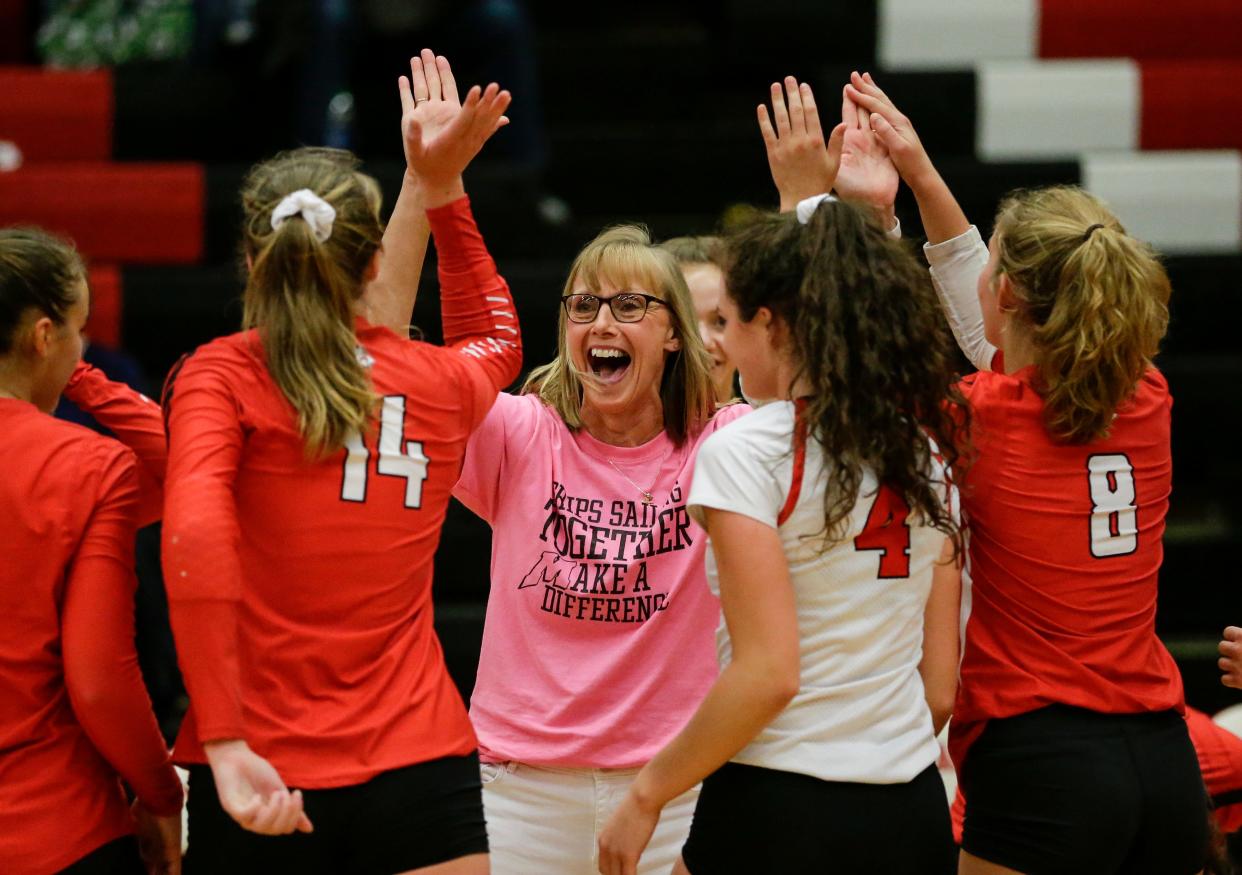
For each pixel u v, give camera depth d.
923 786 6.93
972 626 7.77
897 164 8.85
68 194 17.64
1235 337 17.27
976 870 7.50
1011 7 19.61
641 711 8.39
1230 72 18.58
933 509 6.86
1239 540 16.09
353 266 7.01
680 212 19.20
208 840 6.72
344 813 6.66
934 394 6.84
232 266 17.33
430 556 7.24
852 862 6.66
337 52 17.89
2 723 6.86
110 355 14.12
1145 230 17.89
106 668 6.81
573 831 8.46
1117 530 7.57
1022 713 7.39
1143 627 7.62
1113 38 19.70
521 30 18.02
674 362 8.80
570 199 19.17
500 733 8.53
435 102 8.19
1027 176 17.67
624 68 20.50
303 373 6.73
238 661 6.63
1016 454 7.54
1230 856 12.87
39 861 6.80
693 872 6.98
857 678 6.84
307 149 7.62
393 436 6.99
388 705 6.84
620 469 8.67
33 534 6.84
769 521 6.68
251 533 6.79
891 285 6.78
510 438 8.73
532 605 8.52
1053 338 7.32
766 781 6.75
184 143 19.34
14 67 21.53
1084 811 7.18
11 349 7.12
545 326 16.53
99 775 7.16
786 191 8.45
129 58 20.64
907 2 19.66
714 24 22.30
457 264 7.95
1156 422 7.80
